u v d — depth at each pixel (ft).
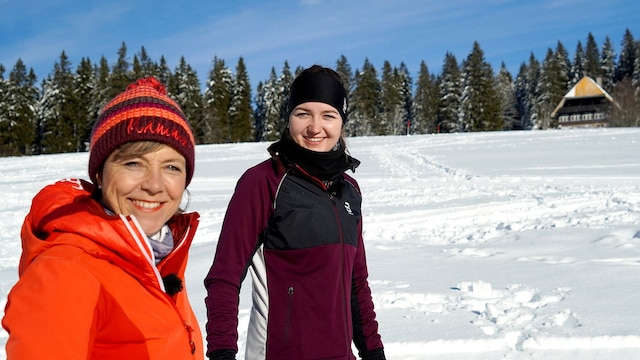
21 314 3.57
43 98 177.58
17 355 3.52
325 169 6.59
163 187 4.57
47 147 172.55
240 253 6.28
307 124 6.67
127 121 4.40
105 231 4.08
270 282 6.43
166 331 4.33
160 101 4.66
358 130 201.98
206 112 186.50
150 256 4.34
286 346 6.25
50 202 4.33
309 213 6.42
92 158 4.55
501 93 224.33
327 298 6.36
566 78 222.48
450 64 206.90
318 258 6.37
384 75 220.23
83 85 176.76
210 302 6.05
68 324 3.66
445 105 206.18
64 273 3.74
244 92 202.08
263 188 6.44
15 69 172.76
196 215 5.02
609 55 248.73
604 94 198.70
